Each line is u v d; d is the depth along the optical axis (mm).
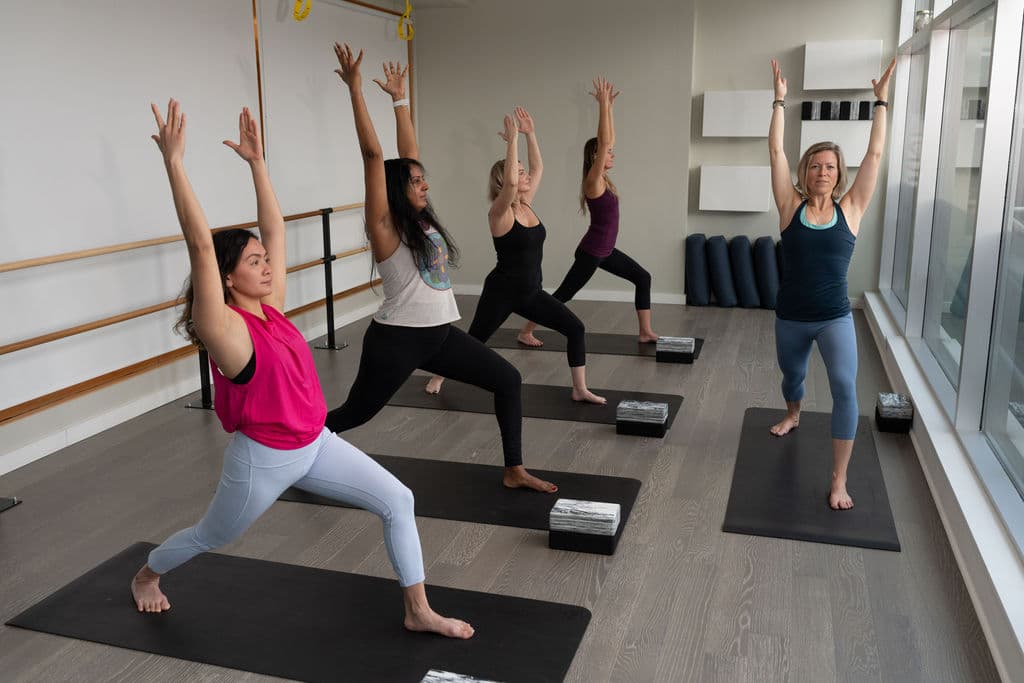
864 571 2975
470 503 3531
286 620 2684
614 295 7980
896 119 7012
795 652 2516
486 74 7910
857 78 7145
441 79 8031
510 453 3602
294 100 6133
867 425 4434
